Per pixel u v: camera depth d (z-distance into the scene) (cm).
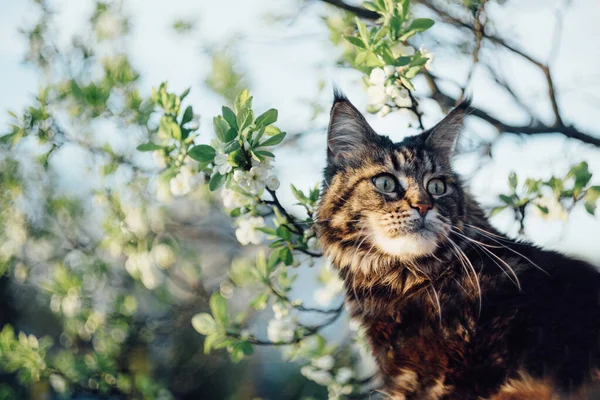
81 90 92
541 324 67
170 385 124
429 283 75
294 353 90
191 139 77
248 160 69
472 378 69
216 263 129
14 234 108
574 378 65
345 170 78
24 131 93
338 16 95
